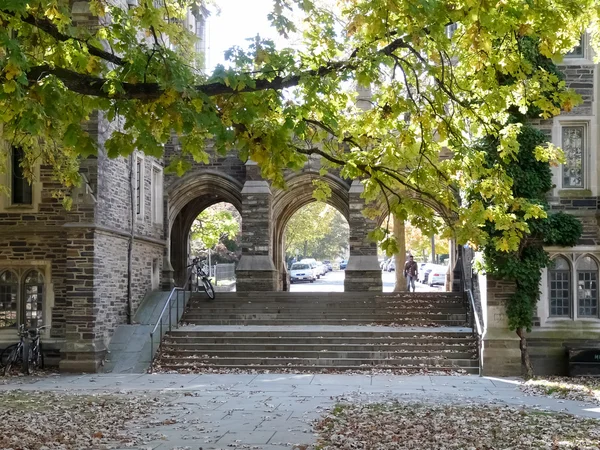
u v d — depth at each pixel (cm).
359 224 2736
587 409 1364
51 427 1170
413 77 1139
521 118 2017
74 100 1042
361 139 1153
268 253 2777
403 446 1002
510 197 1084
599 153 2061
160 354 2138
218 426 1193
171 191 2870
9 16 926
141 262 2555
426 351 2086
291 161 1003
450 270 3183
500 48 1116
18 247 2158
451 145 1113
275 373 1977
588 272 2055
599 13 1042
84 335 2067
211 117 906
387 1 891
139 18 1112
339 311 2455
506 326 1986
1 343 2145
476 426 1155
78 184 1532
